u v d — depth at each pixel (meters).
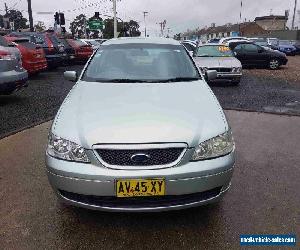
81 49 16.70
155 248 2.47
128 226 2.73
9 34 12.80
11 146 4.48
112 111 2.73
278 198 3.17
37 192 3.26
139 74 3.68
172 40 4.47
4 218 2.83
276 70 15.15
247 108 6.96
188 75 3.71
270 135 5.07
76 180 2.44
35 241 2.55
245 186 3.40
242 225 2.74
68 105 2.95
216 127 2.61
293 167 3.87
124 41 4.30
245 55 15.28
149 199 2.47
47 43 13.08
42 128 5.29
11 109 6.53
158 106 2.82
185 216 2.86
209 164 2.48
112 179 2.38
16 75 6.41
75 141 2.49
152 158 2.41
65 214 2.89
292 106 7.20
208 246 2.49
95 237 2.59
